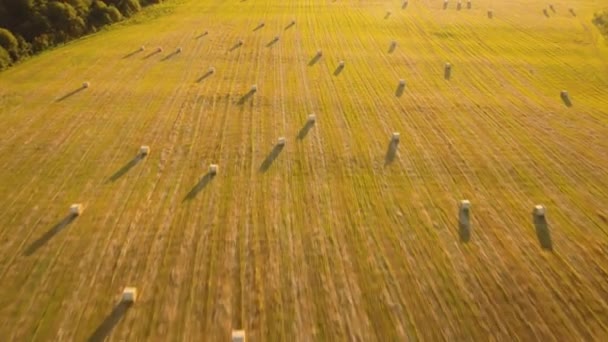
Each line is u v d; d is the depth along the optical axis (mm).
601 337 16266
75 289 18000
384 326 16641
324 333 16375
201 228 20969
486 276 18625
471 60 39469
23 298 17625
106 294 17797
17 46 40906
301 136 28141
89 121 29875
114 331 16453
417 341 16109
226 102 32281
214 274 18656
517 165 25453
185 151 26672
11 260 19234
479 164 25516
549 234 20703
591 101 32719
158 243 20156
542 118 30312
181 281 18344
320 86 34688
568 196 23109
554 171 24969
